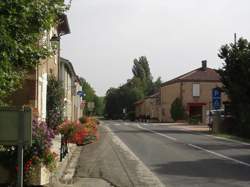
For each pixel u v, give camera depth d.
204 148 26.84
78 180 14.41
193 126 62.88
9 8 9.66
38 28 10.76
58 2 11.17
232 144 30.38
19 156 9.41
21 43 10.49
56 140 24.67
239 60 41.00
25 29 10.36
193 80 84.06
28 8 9.89
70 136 23.92
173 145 28.91
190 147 27.48
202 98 84.12
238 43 42.47
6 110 9.41
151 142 31.39
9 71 10.44
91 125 33.44
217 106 44.47
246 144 30.52
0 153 12.06
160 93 97.44
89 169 16.92
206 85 84.12
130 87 132.88
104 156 21.58
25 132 9.41
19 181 9.39
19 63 10.95
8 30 9.88
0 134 9.39
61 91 33.75
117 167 17.56
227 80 42.34
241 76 40.91
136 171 16.55
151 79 150.62
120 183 13.98
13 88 11.48
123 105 130.25
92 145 27.95
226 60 42.19
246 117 39.00
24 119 9.42
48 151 12.54
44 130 12.49
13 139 9.39
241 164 19.09
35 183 12.26
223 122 44.66
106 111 134.88
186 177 15.28
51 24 11.08
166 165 18.48
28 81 24.55
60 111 32.97
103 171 16.41
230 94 41.50
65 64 46.81
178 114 83.88
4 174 12.01
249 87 40.50
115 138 35.50
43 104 29.06
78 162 19.14
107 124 72.88
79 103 71.56
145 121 94.56
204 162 19.67
